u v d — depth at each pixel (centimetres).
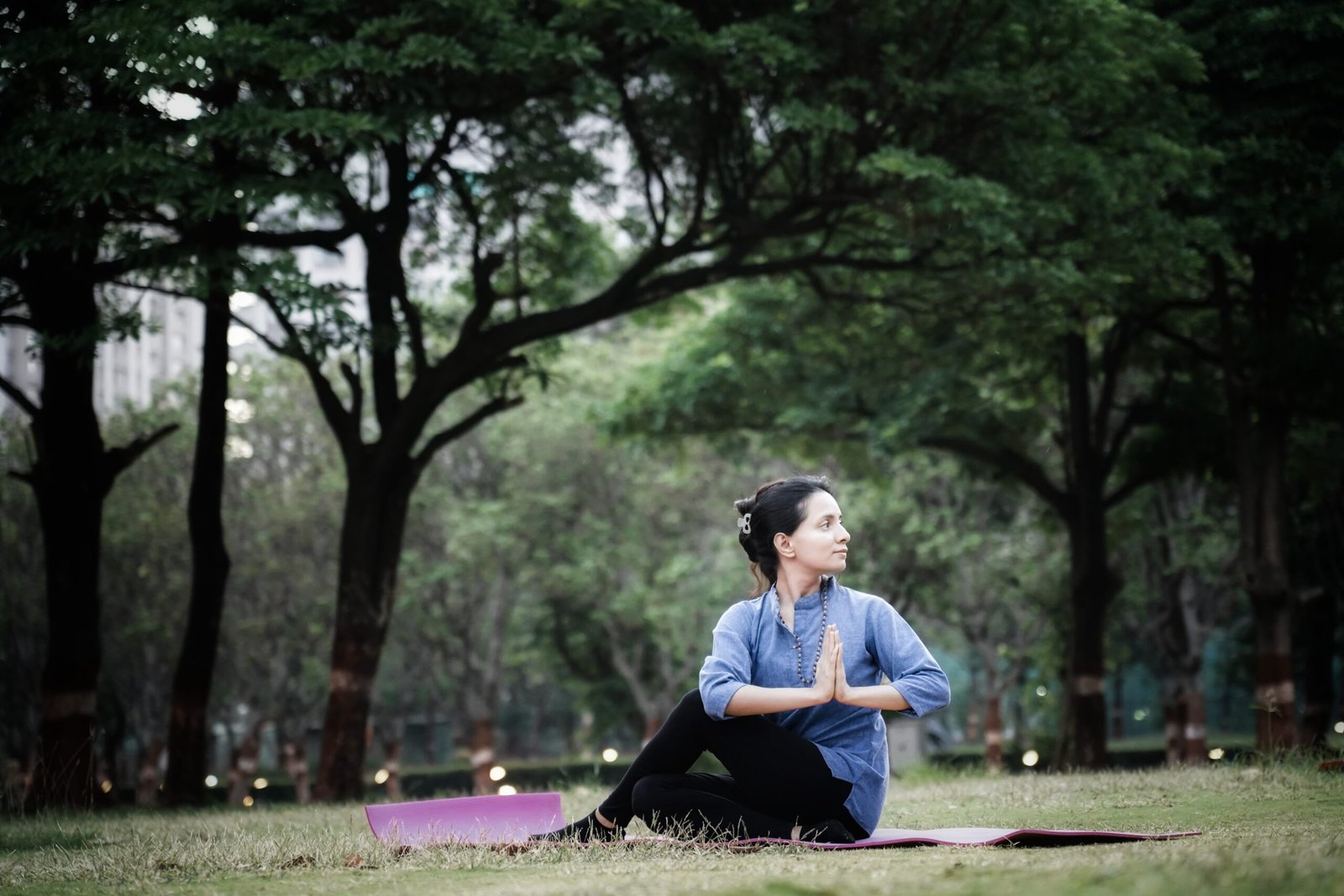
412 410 1462
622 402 2208
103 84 1182
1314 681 2178
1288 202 1408
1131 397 2416
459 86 1287
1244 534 1576
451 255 1730
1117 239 1373
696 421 2150
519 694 4562
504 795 473
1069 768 1609
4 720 2814
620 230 1753
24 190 1132
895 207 1340
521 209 1603
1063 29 1259
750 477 3150
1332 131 1418
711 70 1287
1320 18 1364
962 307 1567
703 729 416
